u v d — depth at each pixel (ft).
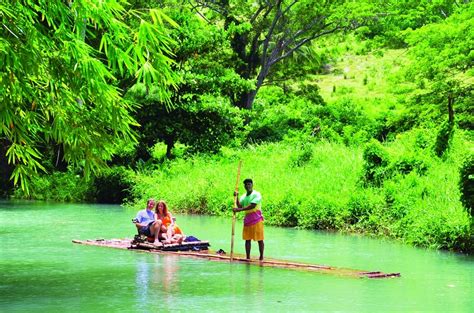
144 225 85.40
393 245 92.17
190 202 141.49
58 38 52.49
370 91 259.19
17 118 52.95
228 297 55.93
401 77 179.63
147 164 175.63
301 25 228.63
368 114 221.05
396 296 57.47
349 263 76.43
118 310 51.06
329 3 223.30
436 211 94.94
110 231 106.32
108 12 50.01
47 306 52.49
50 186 180.75
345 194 116.37
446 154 120.47
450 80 175.94
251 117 220.23
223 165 161.89
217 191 138.72
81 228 110.63
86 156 56.03
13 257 77.77
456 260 79.10
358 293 58.59
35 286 60.54
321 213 112.37
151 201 86.38
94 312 50.47
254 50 232.94
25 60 50.21
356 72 283.38
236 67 219.82
